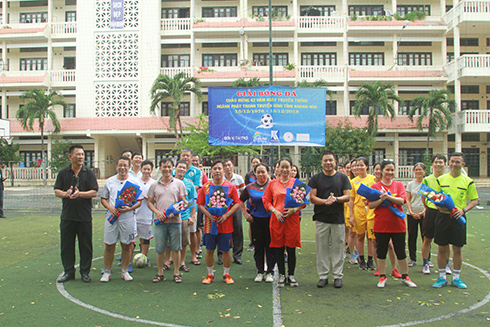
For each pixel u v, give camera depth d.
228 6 28.08
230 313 4.25
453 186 5.45
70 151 5.52
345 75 25.83
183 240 6.10
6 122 24.28
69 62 28.05
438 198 5.08
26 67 28.36
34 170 23.91
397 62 26.31
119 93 25.84
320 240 5.33
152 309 4.38
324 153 5.41
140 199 5.62
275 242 5.29
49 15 27.56
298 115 11.27
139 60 25.77
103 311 4.31
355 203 6.43
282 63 27.56
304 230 10.24
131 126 24.83
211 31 26.16
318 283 5.27
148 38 25.92
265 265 6.51
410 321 4.03
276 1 28.16
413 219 6.47
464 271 6.05
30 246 8.00
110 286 5.29
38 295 4.87
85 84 25.88
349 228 6.82
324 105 11.27
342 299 4.74
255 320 4.04
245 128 11.27
